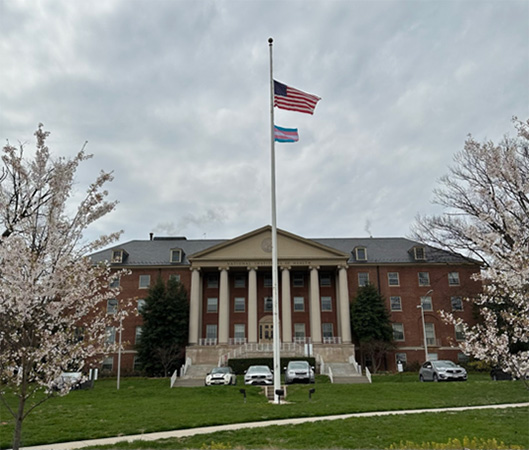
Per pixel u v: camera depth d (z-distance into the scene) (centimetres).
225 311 4906
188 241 6038
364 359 4984
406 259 5434
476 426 1418
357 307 4969
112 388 3062
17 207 1066
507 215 1214
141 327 4922
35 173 1087
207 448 1189
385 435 1313
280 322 5191
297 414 1655
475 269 5269
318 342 4825
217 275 5388
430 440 1256
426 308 5228
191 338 4850
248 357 4472
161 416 1662
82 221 1066
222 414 1684
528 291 1124
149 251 5703
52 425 1528
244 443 1253
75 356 971
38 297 988
